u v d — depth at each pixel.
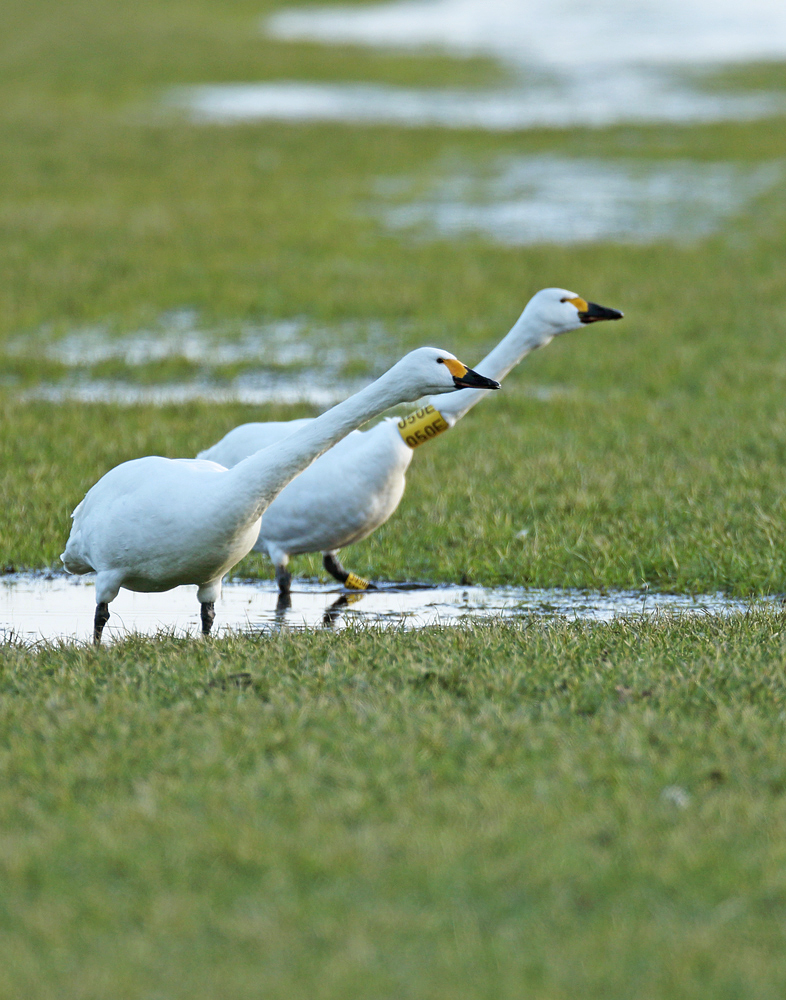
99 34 81.06
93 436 17.25
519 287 28.16
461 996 5.21
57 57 71.25
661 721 7.79
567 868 6.06
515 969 5.36
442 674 8.53
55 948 5.51
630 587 12.59
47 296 27.05
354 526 11.80
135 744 7.38
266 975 5.34
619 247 32.00
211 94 61.91
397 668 8.72
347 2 109.44
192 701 8.12
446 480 15.50
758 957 5.43
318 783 6.92
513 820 6.49
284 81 66.38
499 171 43.78
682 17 100.94
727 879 5.97
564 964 5.40
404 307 26.62
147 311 26.52
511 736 7.53
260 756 7.22
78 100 58.09
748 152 46.47
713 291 27.81
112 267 29.64
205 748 7.29
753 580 12.38
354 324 25.98
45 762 7.16
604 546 13.09
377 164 44.47
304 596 12.47
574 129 51.53
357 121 53.22
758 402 19.48
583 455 16.69
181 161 43.78
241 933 5.58
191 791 6.80
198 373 22.48
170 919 5.68
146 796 6.71
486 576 12.84
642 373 21.89
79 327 25.47
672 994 5.22
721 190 40.47
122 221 34.41
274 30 88.31
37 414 18.61
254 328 25.81
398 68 71.00
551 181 42.12
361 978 5.29
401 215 36.81
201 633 10.62
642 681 8.47
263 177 41.59
